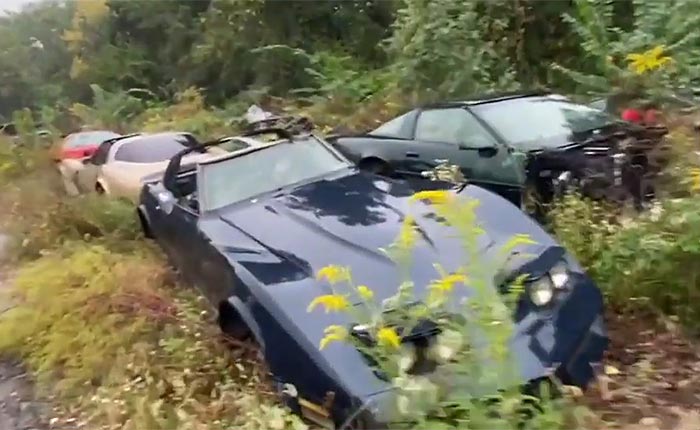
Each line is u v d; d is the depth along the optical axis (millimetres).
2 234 9859
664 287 4785
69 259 7414
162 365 4938
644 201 5797
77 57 34094
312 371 3787
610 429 3652
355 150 8305
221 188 5906
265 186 5887
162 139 11148
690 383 4098
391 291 3988
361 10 21125
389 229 4625
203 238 5328
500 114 7172
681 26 8844
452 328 3512
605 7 10906
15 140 18516
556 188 6109
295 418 3725
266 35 22156
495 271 3730
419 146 7648
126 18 32031
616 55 9867
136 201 8891
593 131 6520
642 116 7258
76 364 5383
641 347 4547
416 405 3314
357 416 3559
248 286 4395
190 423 4219
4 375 5715
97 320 5781
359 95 16000
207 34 24516
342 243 4566
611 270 4949
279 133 6547
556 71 11953
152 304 5664
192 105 22719
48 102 41688
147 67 31734
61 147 14883
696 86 8062
